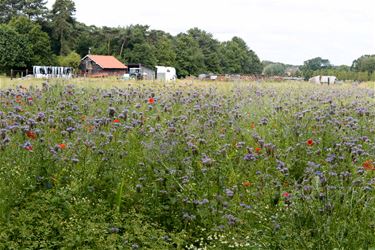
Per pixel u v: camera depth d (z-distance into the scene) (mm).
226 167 7645
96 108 10453
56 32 106750
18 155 6996
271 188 6906
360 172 6992
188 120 9953
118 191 6551
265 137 9445
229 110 11266
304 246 5383
